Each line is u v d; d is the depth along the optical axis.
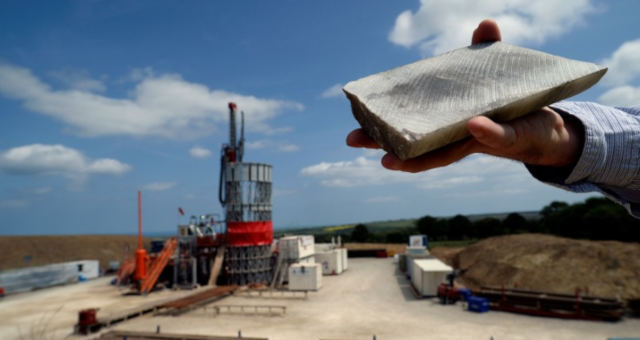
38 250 84.56
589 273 37.22
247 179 48.25
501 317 28.20
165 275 50.53
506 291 32.34
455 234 97.75
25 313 33.16
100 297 40.66
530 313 28.86
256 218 48.66
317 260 53.97
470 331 24.66
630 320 26.89
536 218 95.31
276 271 45.88
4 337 25.67
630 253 37.59
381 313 30.22
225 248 48.56
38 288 48.00
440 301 34.12
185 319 29.84
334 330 25.59
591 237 49.66
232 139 50.03
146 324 28.55
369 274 53.41
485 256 51.88
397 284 44.34
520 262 44.03
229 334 25.27
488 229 90.62
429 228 101.94
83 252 89.62
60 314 32.47
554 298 28.94
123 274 50.53
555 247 44.25
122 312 30.38
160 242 61.94
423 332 24.61
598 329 24.83
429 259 44.28
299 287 41.38
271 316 30.16
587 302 27.62
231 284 46.38
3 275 44.41
